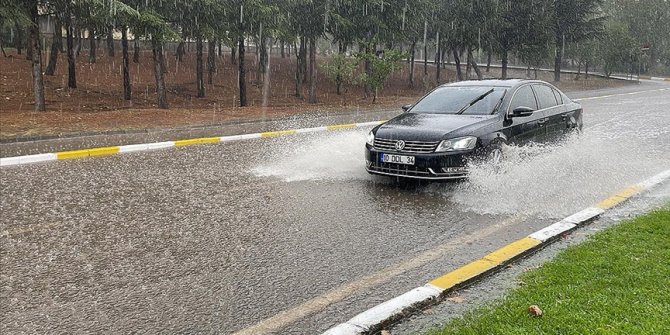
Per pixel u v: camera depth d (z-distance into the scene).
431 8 34.44
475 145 7.21
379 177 8.18
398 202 6.74
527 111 7.85
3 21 17.17
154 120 16.05
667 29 63.88
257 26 23.62
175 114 17.70
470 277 4.18
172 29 20.59
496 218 6.04
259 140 12.66
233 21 23.03
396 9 29.75
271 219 5.99
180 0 20.80
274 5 24.02
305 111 20.66
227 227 5.68
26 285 4.15
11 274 4.36
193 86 33.41
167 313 3.70
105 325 3.52
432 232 5.54
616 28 52.03
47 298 3.93
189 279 4.29
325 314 3.71
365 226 5.74
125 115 16.80
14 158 9.58
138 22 19.31
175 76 36.06
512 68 61.28
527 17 39.28
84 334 3.41
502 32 39.31
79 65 35.09
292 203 6.70
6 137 12.02
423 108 8.54
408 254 4.89
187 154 10.56
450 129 7.29
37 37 17.66
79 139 12.58
